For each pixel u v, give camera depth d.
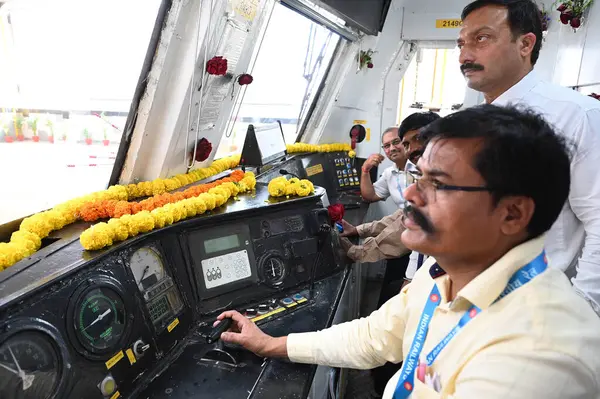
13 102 1.44
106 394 1.04
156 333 1.27
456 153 0.72
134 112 1.83
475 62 1.55
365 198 3.44
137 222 1.32
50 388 0.92
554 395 0.65
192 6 1.73
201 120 2.10
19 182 1.50
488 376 0.69
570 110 1.41
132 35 1.66
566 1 3.09
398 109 4.17
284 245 1.77
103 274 1.15
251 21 2.07
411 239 0.80
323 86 3.64
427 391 0.82
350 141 4.23
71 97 1.61
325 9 2.65
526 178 0.68
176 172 2.15
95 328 1.07
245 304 1.60
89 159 1.78
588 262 1.38
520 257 0.75
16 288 0.96
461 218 0.73
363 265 3.44
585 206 1.39
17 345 0.88
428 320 0.91
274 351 1.26
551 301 0.71
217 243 1.60
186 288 1.47
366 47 3.62
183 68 1.82
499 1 1.46
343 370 2.33
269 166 2.88
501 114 0.73
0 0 1.30
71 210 1.50
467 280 0.83
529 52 1.52
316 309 1.62
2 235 1.38
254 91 2.67
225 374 1.22
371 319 1.19
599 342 0.69
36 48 1.45
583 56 2.94
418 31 3.72
